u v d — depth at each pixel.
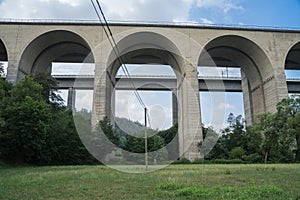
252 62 47.78
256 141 38.62
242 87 54.31
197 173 14.84
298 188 8.98
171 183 9.58
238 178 12.27
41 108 29.38
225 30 43.09
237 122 41.94
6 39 40.59
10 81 38.88
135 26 40.03
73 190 8.76
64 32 41.75
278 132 35.84
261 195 7.39
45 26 41.25
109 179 11.66
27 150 29.02
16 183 10.92
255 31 43.81
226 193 7.66
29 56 42.31
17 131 27.91
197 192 7.73
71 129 30.53
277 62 43.09
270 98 43.66
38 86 32.75
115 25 40.09
